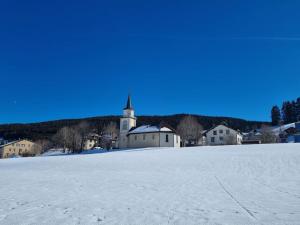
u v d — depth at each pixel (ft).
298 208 34.68
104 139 344.49
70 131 329.72
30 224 29.40
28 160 161.27
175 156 133.69
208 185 55.26
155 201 40.29
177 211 34.12
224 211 33.71
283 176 66.33
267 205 36.65
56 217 31.94
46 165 116.88
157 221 29.94
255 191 47.67
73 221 30.27
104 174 77.30
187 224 28.71
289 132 304.50
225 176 68.95
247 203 38.11
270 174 70.33
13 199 42.93
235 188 51.19
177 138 249.96
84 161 127.65
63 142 328.29
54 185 57.82
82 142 333.83
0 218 31.78
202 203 38.55
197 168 87.92
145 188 52.39
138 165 102.01
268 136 295.89
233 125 528.22
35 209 35.94
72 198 43.14
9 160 176.55
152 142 241.14
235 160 103.71
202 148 179.11
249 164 91.61
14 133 499.51
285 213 32.24
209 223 28.84
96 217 31.76
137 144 247.91
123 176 71.97
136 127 262.67
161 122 253.24
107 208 36.11
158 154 150.61
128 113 267.80
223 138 292.61
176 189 50.90
